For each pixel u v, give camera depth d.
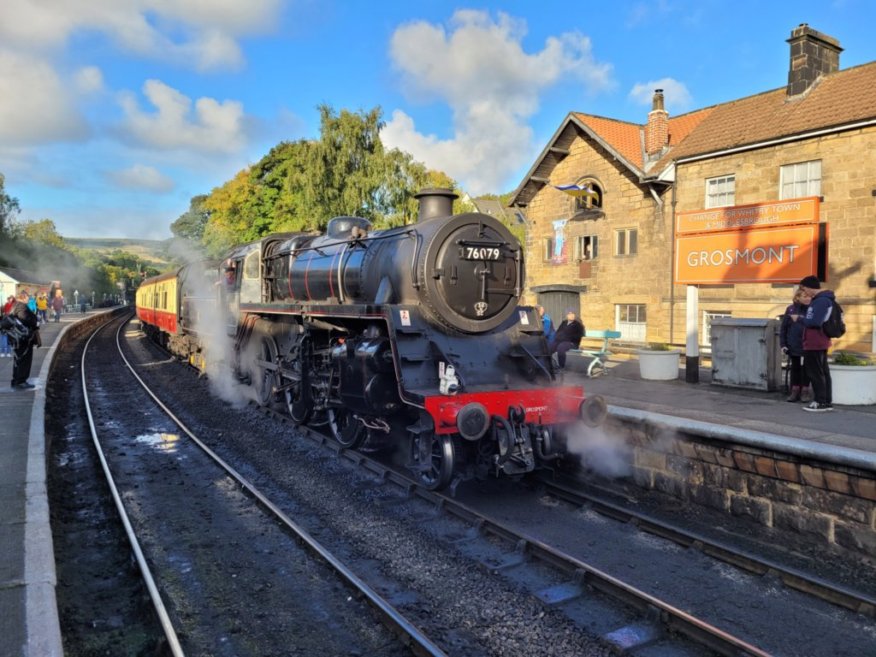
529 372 7.48
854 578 5.22
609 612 4.57
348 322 8.70
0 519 5.38
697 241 10.89
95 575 5.26
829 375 7.90
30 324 12.55
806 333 7.82
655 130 17.92
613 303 18.95
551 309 21.05
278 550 5.64
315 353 9.66
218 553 5.59
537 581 5.04
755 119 16.28
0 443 7.91
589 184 19.78
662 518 6.67
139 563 5.10
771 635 4.32
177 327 20.52
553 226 21.11
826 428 6.75
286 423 10.70
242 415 11.59
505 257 7.76
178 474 8.04
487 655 4.03
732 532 6.24
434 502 6.70
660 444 7.17
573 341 11.72
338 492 7.19
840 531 5.61
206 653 4.05
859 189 13.38
